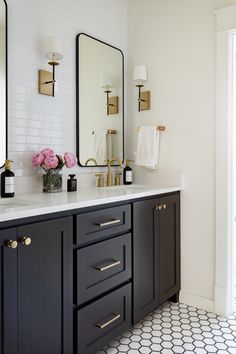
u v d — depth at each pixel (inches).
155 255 84.3
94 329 64.6
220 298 88.2
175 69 97.2
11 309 48.9
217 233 88.8
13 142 73.5
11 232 48.6
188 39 94.3
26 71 76.2
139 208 78.1
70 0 87.9
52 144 83.1
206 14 90.8
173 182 97.1
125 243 73.5
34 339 52.6
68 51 87.4
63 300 58.1
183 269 96.1
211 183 90.5
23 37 75.5
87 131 93.7
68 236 59.0
